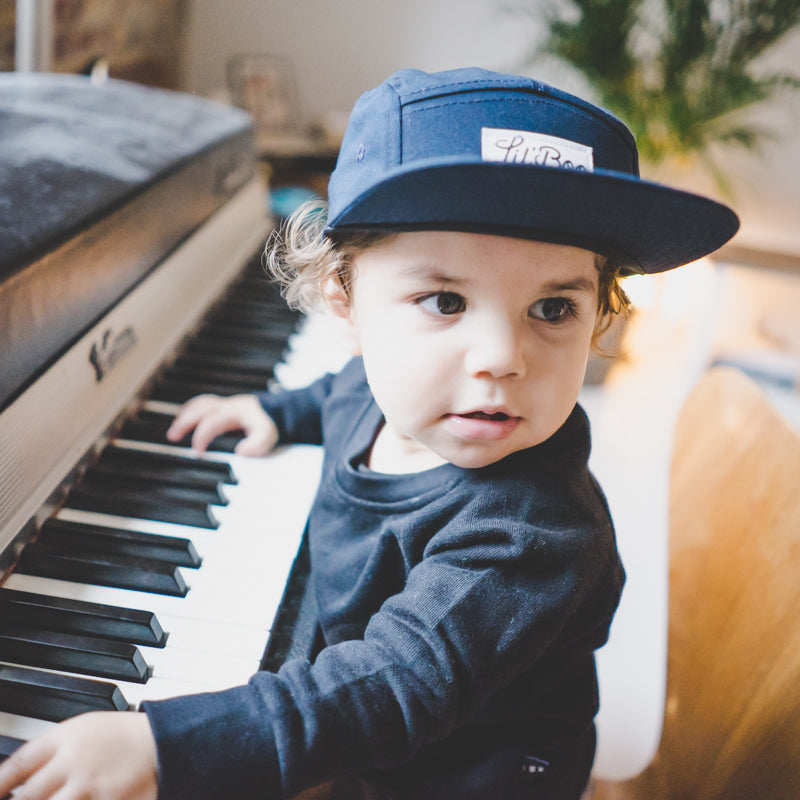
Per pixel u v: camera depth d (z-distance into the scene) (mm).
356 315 539
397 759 466
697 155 1645
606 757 791
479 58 1968
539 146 466
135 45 1406
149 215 810
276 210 1368
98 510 648
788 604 669
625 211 448
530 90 487
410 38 1953
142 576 582
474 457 500
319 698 450
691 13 1426
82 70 1216
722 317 2115
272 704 444
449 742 611
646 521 1148
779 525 712
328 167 1641
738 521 769
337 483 637
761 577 713
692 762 743
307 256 592
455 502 537
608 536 567
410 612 486
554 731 629
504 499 523
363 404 712
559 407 498
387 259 488
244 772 427
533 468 542
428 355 480
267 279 1129
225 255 1079
